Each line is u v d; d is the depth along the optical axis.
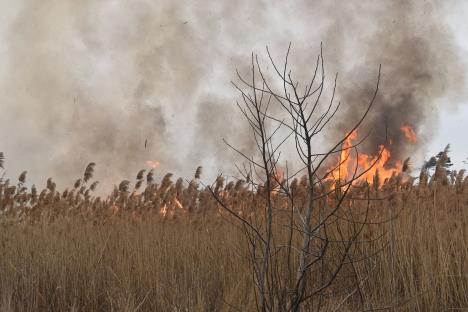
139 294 20.52
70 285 21.64
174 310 17.47
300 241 19.14
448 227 19.56
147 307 19.34
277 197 22.34
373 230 19.16
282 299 13.24
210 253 22.66
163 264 22.05
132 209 33.41
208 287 20.39
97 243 24.94
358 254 18.08
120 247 23.72
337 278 17.66
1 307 18.98
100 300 21.11
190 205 31.09
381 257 18.47
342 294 17.52
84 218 32.09
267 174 12.88
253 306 16.14
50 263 22.23
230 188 29.09
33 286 20.48
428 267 17.97
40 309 20.69
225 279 20.50
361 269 18.06
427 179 25.81
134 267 21.70
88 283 21.28
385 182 24.95
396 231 19.34
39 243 24.33
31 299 20.02
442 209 22.44
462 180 24.80
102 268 22.00
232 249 21.67
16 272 21.52
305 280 13.30
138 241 24.19
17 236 25.48
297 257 18.05
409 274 18.03
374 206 22.27
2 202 30.72
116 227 29.14
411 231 19.69
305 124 12.43
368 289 17.81
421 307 17.09
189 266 21.36
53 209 32.59
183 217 31.17
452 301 17.27
